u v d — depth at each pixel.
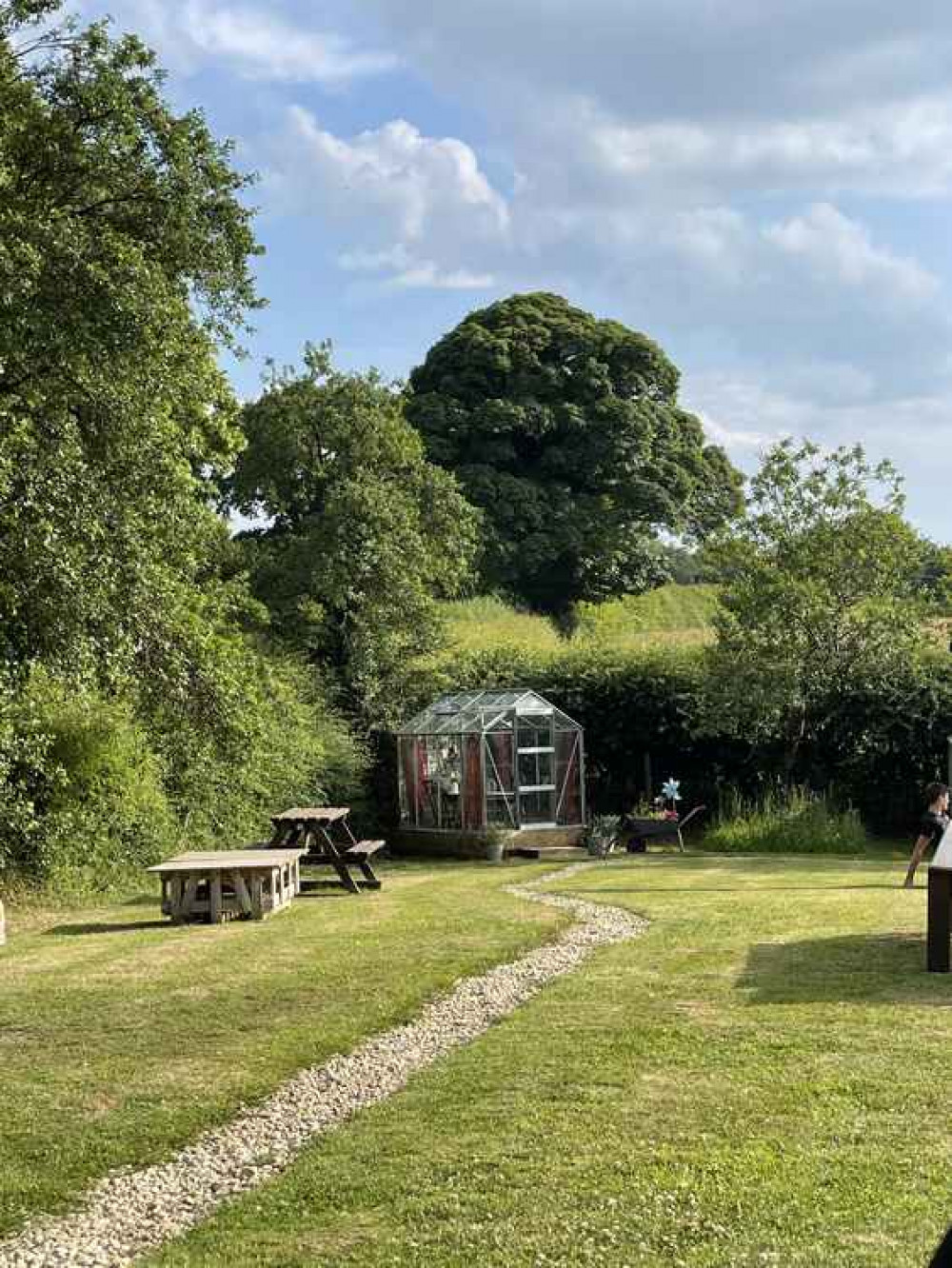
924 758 27.25
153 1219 5.78
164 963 11.85
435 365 50.19
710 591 52.09
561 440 49.28
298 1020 9.34
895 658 26.69
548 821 26.81
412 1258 5.08
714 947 11.68
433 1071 7.80
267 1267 5.09
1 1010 9.95
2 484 13.98
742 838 24.94
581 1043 8.26
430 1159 6.21
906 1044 7.90
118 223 15.77
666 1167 5.91
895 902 14.52
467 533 31.19
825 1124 6.42
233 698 18.36
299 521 30.61
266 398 30.08
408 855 27.92
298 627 29.39
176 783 22.92
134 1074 8.07
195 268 16.06
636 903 15.30
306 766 25.38
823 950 11.32
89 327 14.21
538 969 11.19
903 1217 5.22
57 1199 6.04
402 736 28.11
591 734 30.00
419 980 10.62
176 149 15.72
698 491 52.88
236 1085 7.75
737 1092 7.04
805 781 28.17
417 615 29.31
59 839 18.89
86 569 15.50
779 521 27.00
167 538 16.95
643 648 31.72
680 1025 8.60
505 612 44.03
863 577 26.44
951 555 26.64
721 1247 5.02
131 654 16.77
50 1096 7.62
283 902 16.27
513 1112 6.88
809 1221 5.21
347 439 29.91
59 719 19.28
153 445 16.17
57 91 15.80
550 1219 5.38
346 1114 7.21
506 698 27.25
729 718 26.77
